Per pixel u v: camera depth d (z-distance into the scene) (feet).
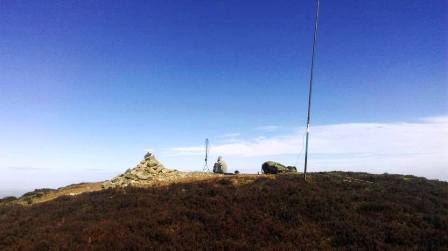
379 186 106.63
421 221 78.43
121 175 137.59
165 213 82.94
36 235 74.84
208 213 82.38
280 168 144.87
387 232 72.84
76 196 114.52
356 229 74.13
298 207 86.33
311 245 68.23
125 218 81.61
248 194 95.86
